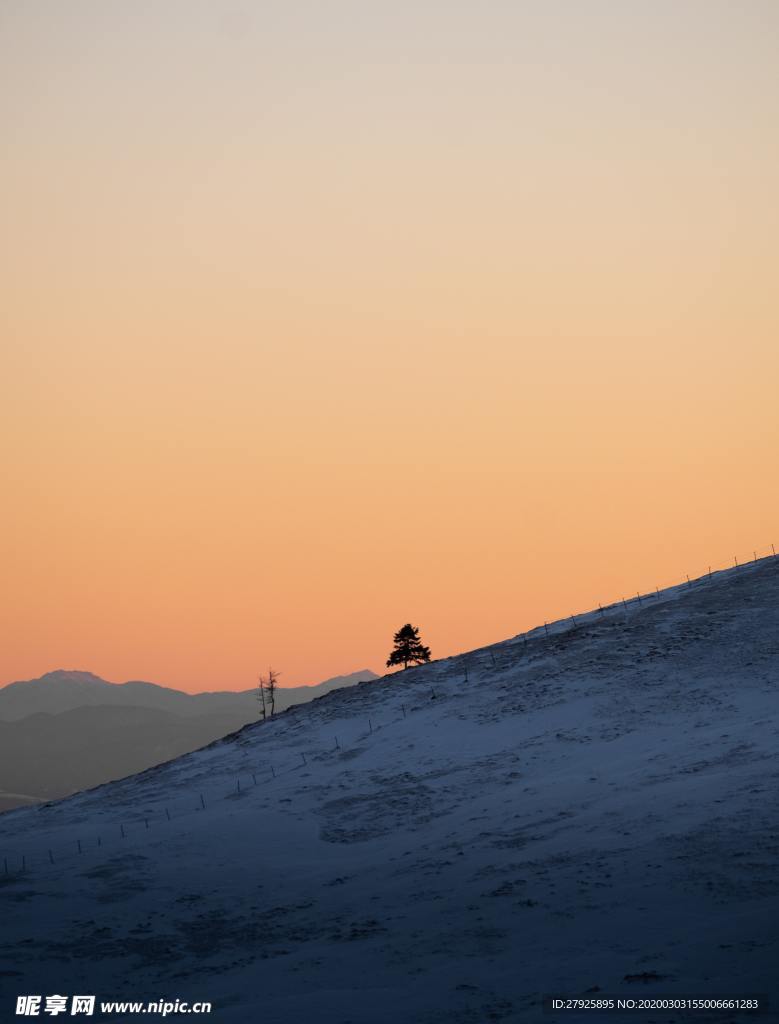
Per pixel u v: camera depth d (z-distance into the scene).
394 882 55.34
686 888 45.12
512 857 55.59
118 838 74.75
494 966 39.47
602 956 38.62
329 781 84.94
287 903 54.56
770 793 57.41
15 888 60.50
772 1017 30.41
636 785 66.50
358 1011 35.91
